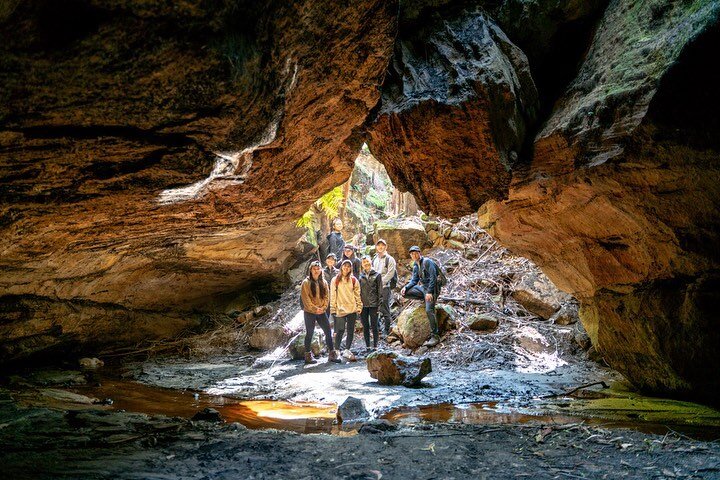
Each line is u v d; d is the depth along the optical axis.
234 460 3.54
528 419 5.37
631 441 4.12
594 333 7.25
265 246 11.59
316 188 6.18
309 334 9.77
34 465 3.31
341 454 3.74
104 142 3.22
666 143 4.31
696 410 5.39
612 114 4.65
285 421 5.56
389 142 5.42
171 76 2.71
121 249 7.69
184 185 4.22
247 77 2.95
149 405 6.54
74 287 9.08
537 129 5.49
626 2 5.03
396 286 12.30
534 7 5.45
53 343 9.38
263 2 2.73
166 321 12.52
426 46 5.29
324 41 3.49
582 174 5.05
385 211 17.64
